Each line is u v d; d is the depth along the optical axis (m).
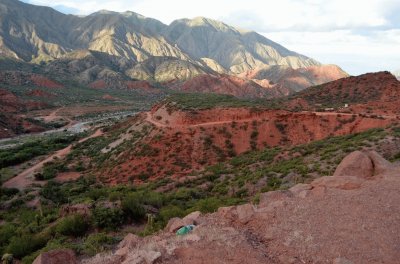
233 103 72.88
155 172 54.72
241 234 13.61
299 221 14.37
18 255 21.42
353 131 59.06
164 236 14.84
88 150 73.56
